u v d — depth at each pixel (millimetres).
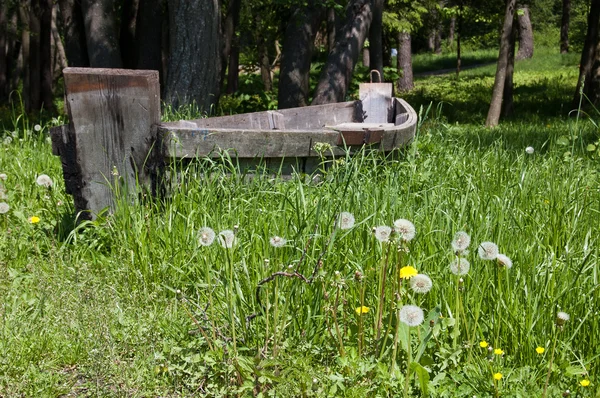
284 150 6133
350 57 15578
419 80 43750
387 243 3584
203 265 4629
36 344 3895
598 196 5973
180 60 12852
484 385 3420
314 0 15414
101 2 14461
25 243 5434
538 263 4273
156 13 16141
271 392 3225
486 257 3447
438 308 3484
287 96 16562
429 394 3355
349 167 5926
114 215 5488
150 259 4938
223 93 29484
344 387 3322
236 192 5547
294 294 3791
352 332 3721
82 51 17203
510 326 3791
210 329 3699
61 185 6973
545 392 3230
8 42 32812
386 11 28656
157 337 3873
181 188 5453
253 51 29469
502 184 6484
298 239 4395
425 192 5277
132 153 5617
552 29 67312
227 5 21281
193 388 3518
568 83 33000
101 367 3559
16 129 8852
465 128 18047
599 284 3867
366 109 10125
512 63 22797
